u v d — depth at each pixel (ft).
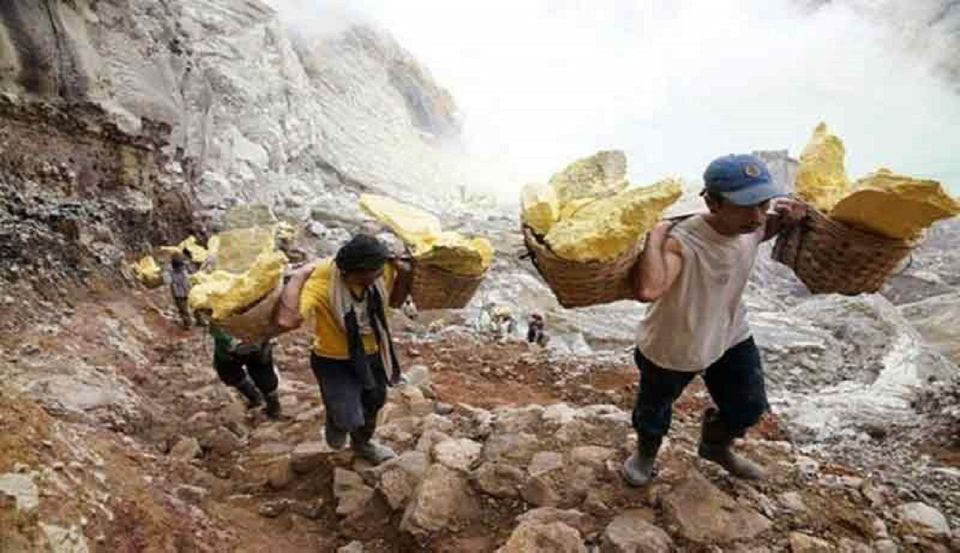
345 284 14.21
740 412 12.67
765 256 77.46
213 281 11.89
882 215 9.95
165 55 56.75
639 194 9.05
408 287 14.30
